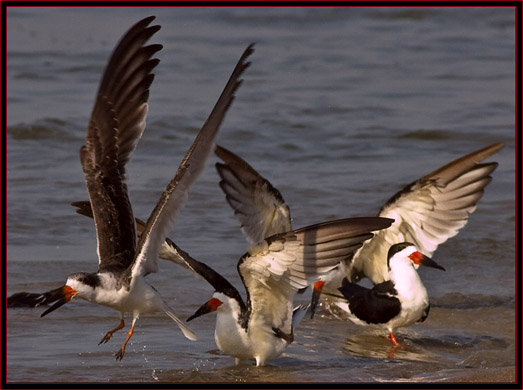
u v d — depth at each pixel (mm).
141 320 11781
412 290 11680
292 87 23594
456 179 12203
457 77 24891
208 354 10820
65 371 10055
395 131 20641
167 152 18938
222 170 11516
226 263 13688
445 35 28844
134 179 17125
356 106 22250
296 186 17125
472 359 10969
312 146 19641
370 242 12719
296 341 11586
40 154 18453
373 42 27891
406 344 11539
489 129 20812
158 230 9047
